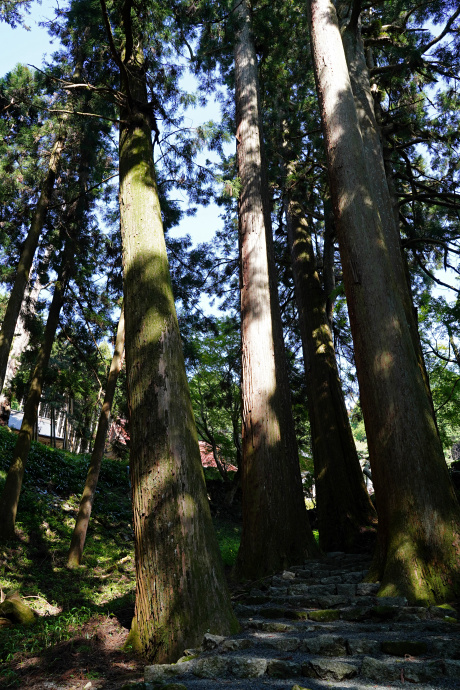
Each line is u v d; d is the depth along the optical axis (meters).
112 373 12.59
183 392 5.24
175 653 4.14
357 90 11.27
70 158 13.19
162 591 4.40
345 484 11.71
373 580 6.04
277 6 13.93
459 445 28.02
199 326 14.49
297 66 15.70
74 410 25.95
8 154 12.02
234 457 23.16
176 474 4.79
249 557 8.40
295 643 3.99
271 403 9.35
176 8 8.30
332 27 9.02
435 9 11.42
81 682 3.66
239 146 11.97
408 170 13.37
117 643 4.61
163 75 9.34
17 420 26.91
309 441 22.94
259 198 11.21
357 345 7.09
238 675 3.56
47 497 14.39
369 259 7.29
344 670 3.34
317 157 15.87
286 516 8.72
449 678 3.11
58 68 11.55
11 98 11.77
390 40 12.07
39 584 9.70
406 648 3.62
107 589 10.04
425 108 13.77
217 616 4.41
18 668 4.03
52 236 13.67
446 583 5.36
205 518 4.80
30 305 13.59
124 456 17.30
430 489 5.97
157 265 5.80
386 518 6.15
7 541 10.94
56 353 22.92
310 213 15.57
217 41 12.51
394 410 6.43
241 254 10.90
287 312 18.89
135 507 4.86
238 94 12.55
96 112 11.38
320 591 6.14
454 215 14.00
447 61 11.63
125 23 7.21
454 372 17.80
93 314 14.20
